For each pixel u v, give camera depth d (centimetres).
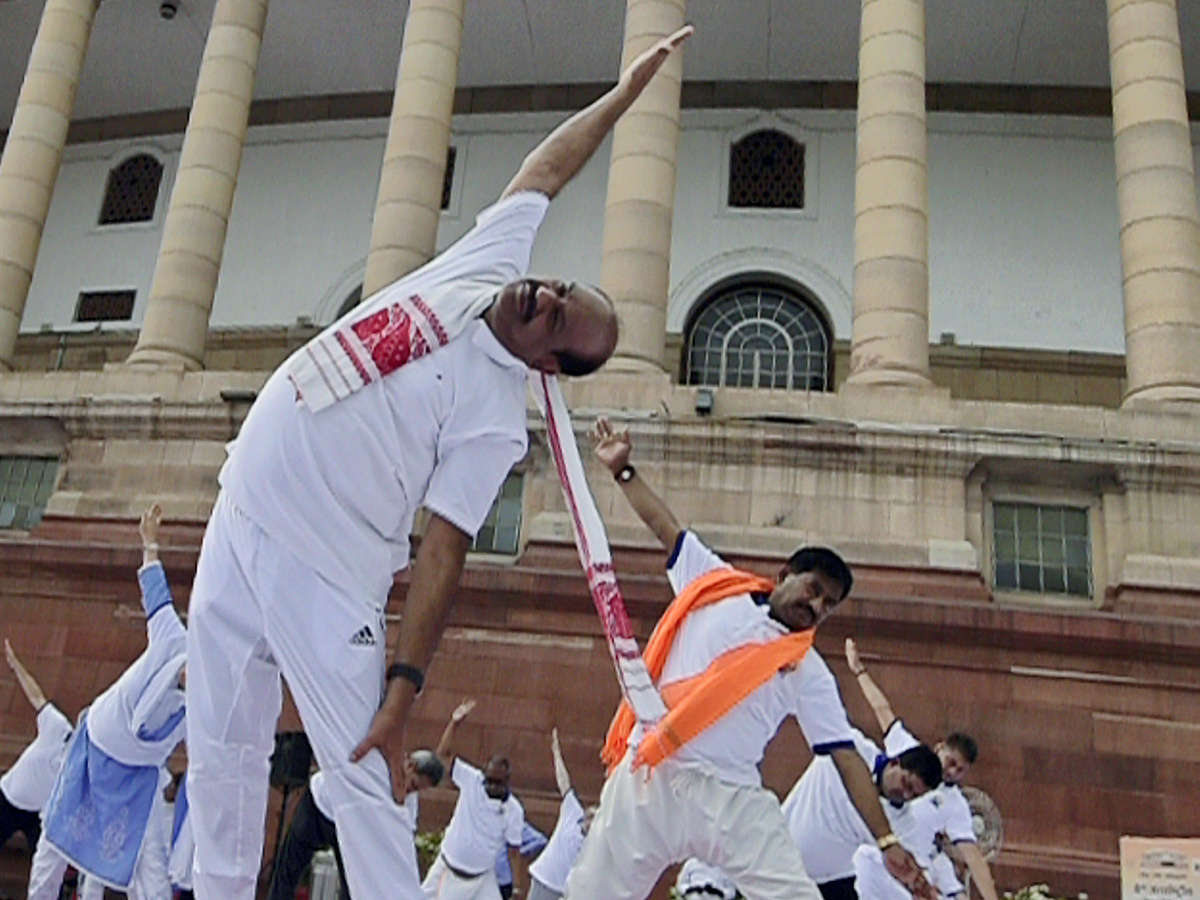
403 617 340
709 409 1598
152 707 783
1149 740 1345
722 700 467
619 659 433
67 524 1717
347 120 2784
